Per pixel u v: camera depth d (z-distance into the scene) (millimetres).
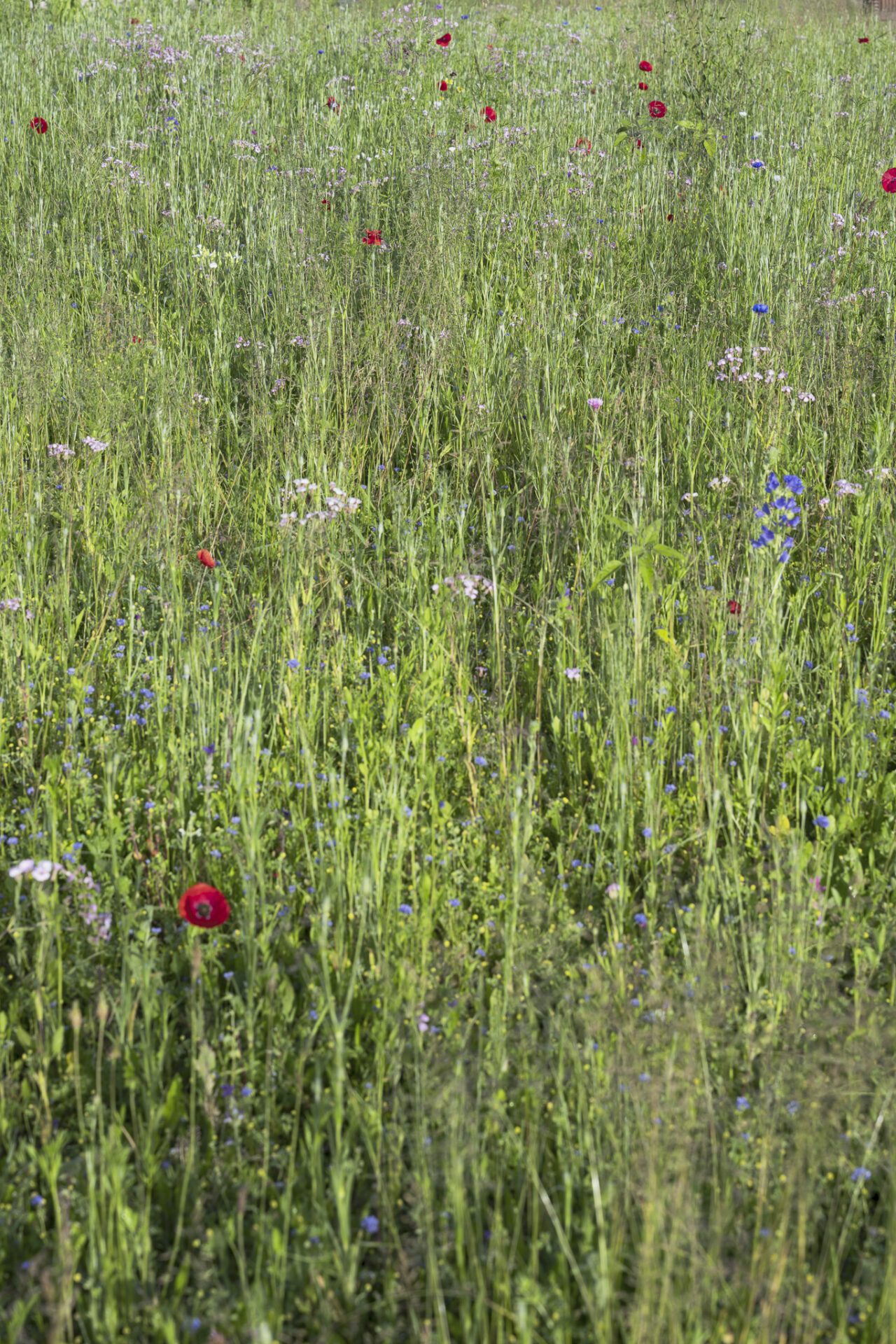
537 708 4188
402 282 6906
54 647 4512
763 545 4270
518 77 11141
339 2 14688
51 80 10367
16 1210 2609
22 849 3605
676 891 3549
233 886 3453
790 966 3039
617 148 9109
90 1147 2760
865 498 5047
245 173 8703
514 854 3266
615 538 5000
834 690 4156
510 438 5992
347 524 5125
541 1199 2592
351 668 4312
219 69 11062
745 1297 2398
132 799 3689
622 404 5848
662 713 4098
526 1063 2826
